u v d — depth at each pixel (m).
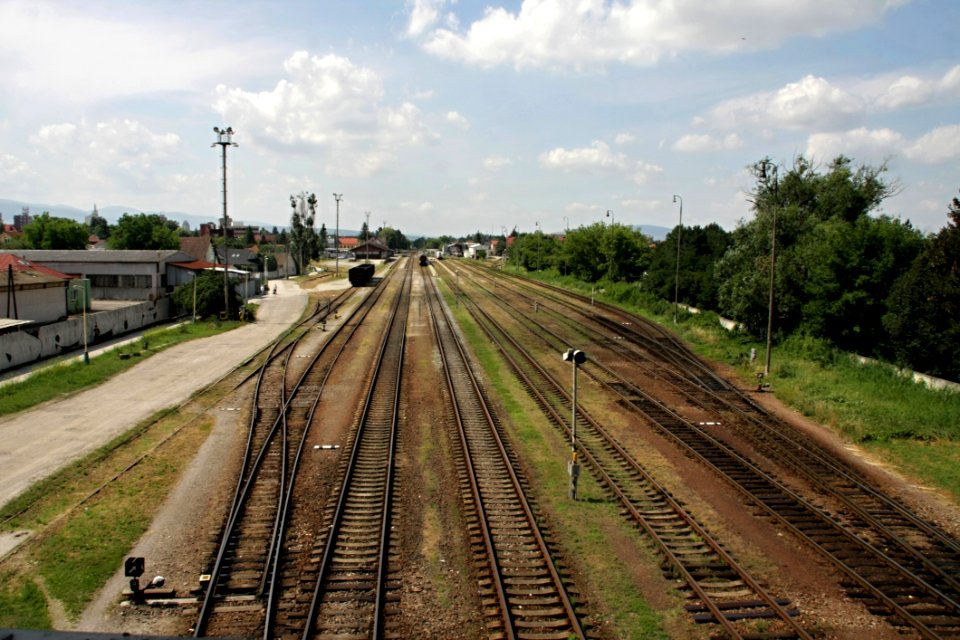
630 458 17.11
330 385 25.97
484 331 40.44
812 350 31.34
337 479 15.62
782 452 18.12
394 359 31.08
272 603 10.22
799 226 38.72
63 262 53.44
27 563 11.74
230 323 43.59
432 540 12.59
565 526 13.28
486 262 147.38
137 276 53.84
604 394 24.78
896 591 11.03
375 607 10.21
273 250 125.88
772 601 10.45
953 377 26.52
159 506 14.22
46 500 14.49
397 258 182.38
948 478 16.88
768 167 42.47
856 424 20.47
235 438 19.06
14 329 30.98
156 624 9.92
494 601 10.45
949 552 12.55
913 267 26.92
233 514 13.42
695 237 57.28
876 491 15.35
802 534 12.95
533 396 24.08
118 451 17.78
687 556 12.10
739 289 36.88
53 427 19.94
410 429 19.75
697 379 27.62
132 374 27.89
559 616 10.14
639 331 41.47
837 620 10.22
